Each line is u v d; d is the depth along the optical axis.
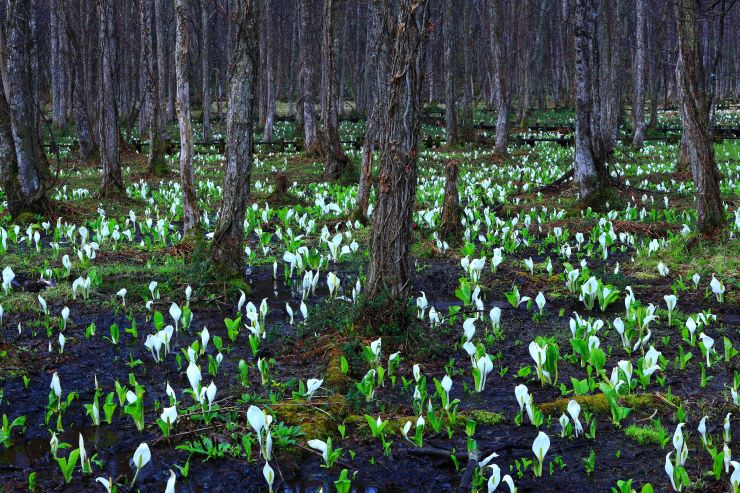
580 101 16.08
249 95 9.59
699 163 11.85
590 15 17.34
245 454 4.88
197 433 5.13
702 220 11.91
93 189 20.20
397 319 7.03
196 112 51.69
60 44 37.34
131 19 40.69
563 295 9.50
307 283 9.16
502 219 15.92
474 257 12.12
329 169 22.12
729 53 63.53
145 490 4.45
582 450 4.96
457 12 41.97
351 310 7.28
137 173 23.89
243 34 9.43
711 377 6.32
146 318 8.35
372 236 7.13
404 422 5.32
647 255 11.70
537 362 6.15
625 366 5.79
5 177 14.70
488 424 5.39
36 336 7.65
